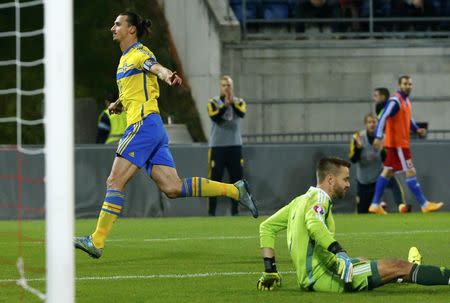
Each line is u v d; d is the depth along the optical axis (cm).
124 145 2709
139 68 2703
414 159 5138
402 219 4409
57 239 1545
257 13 6719
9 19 6656
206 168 4956
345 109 6406
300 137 6309
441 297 1975
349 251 3009
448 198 5147
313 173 5062
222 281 2336
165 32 6600
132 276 2452
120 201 2698
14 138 6169
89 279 2395
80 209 4872
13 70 6456
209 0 6425
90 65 6506
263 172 5031
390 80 6456
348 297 1975
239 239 3475
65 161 1560
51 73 1572
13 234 3812
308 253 2039
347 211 5128
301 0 6744
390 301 1925
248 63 6375
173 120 6325
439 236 3497
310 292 2053
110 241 3438
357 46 6431
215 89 6372
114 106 2780
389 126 4844
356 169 5097
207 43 6406
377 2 6819
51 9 1579
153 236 3641
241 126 6334
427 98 6444
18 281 2166
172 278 2403
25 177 4806
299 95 6394
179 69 6512
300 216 2045
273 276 2120
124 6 6731
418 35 6712
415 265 1967
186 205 4966
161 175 2755
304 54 6406
